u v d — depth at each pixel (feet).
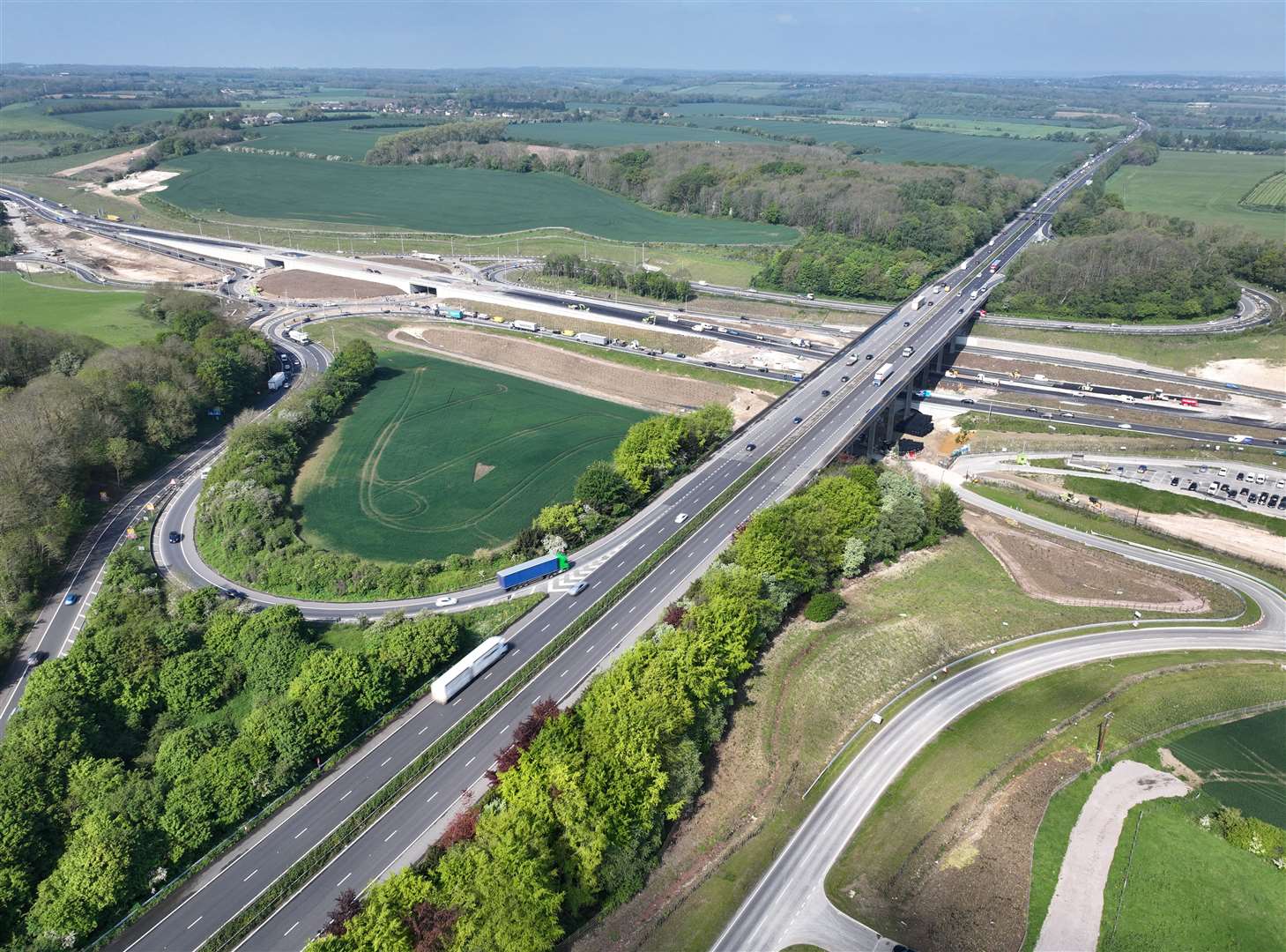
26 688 507.71
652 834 385.70
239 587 619.26
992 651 549.54
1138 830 416.67
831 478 650.43
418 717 457.68
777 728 472.44
